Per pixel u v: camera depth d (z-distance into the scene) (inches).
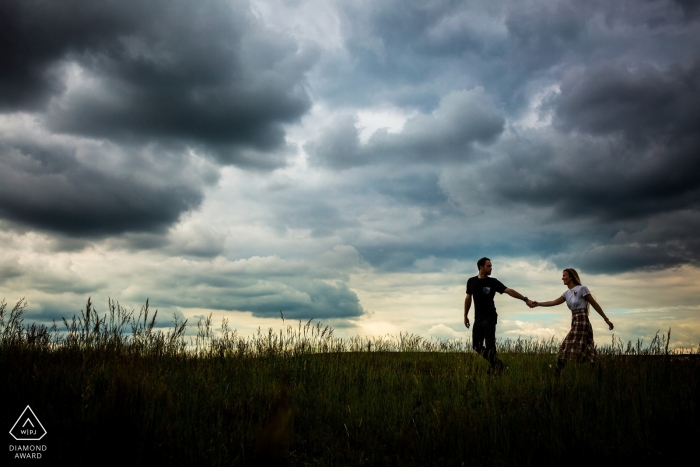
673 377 233.8
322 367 293.3
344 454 168.6
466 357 361.1
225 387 229.9
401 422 194.7
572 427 166.1
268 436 72.1
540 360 338.6
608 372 247.0
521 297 322.3
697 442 154.4
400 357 364.8
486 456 160.9
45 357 234.7
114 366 217.3
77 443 133.5
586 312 295.4
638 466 145.9
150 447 140.3
